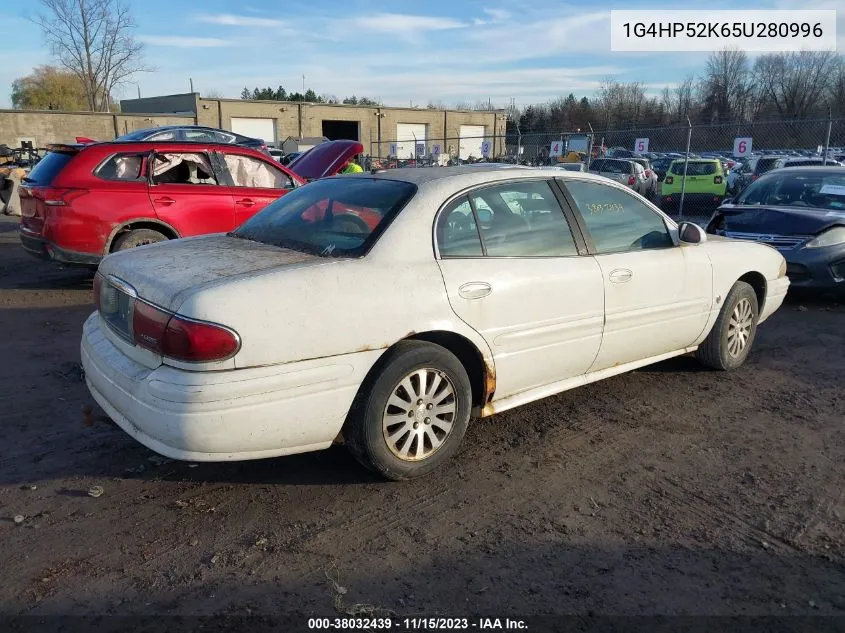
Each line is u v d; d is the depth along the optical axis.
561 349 4.15
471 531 3.23
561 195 4.30
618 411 4.71
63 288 8.38
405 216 3.62
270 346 3.05
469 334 3.69
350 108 47.62
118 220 7.45
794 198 8.72
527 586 2.84
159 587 2.79
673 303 4.79
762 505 3.51
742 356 5.62
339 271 3.31
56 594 2.73
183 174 8.00
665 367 5.65
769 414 4.70
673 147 39.75
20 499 3.43
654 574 2.94
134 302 3.26
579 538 3.19
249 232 4.19
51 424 4.30
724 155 36.78
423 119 49.97
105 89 49.81
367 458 3.48
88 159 7.42
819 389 5.21
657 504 3.51
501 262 3.86
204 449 3.03
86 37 47.94
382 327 3.35
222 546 3.08
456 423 3.74
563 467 3.89
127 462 3.84
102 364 3.41
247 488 3.59
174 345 2.97
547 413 4.66
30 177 7.80
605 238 4.46
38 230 7.46
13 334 6.28
